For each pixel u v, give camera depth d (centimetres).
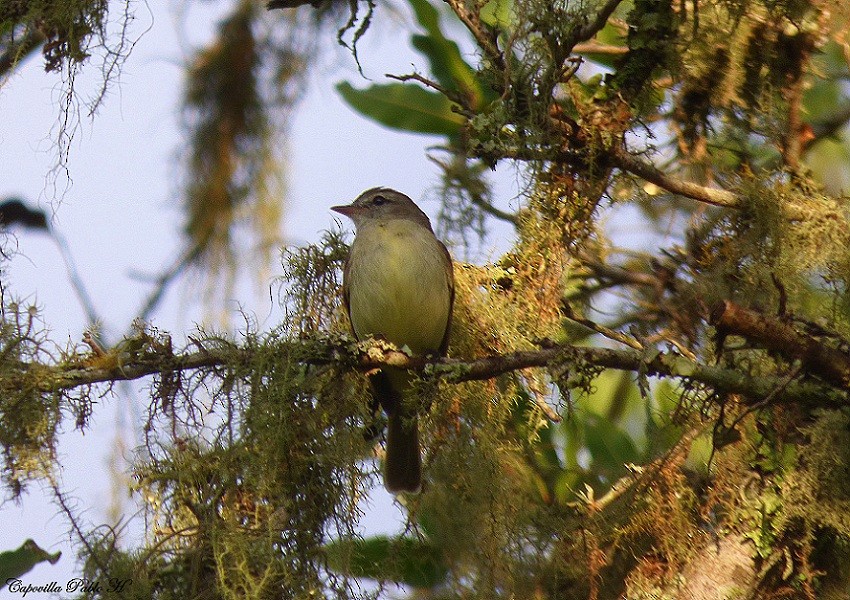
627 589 858
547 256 918
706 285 974
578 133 899
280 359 827
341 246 1033
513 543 911
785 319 746
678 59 919
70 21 890
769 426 851
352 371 864
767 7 933
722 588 826
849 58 1007
